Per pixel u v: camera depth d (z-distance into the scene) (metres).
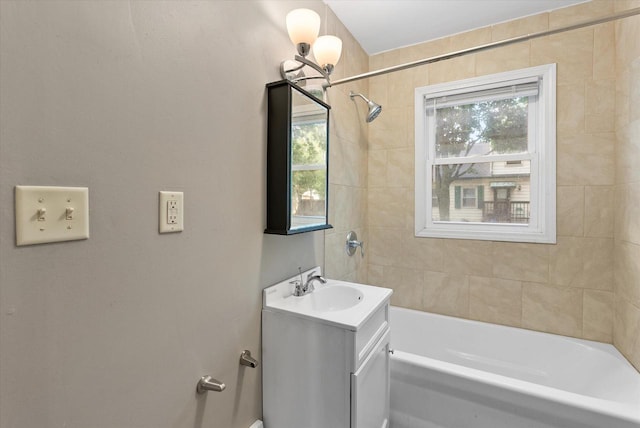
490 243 2.09
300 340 1.19
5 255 0.58
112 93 0.74
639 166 1.47
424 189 2.30
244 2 1.15
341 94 2.03
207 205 1.01
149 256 0.83
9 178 0.58
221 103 1.05
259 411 1.26
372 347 1.24
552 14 1.88
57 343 0.66
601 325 1.80
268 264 1.32
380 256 2.44
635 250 1.51
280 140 1.25
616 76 1.71
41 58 0.62
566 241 1.88
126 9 0.77
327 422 1.14
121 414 0.78
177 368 0.92
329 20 1.87
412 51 2.31
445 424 1.44
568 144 1.85
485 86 2.07
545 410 1.25
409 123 2.32
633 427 1.12
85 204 0.69
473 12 1.92
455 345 2.13
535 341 1.92
